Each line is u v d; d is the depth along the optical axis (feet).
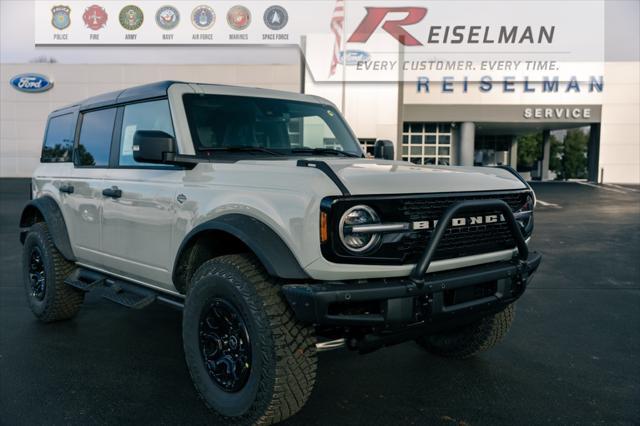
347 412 11.19
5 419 10.78
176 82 12.94
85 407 11.35
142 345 15.17
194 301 10.76
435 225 9.69
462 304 10.31
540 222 46.26
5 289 21.80
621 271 25.98
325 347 9.86
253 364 9.59
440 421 10.82
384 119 107.96
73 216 15.79
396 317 9.29
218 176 11.07
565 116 113.70
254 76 109.81
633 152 114.32
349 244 9.12
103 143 14.98
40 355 14.34
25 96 114.11
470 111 113.09
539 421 10.84
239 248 11.51
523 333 16.55
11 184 92.53
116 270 14.39
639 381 12.88
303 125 14.42
